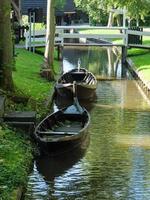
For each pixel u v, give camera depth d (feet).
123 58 166.91
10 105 78.18
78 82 113.50
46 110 86.17
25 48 165.17
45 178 61.05
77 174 62.69
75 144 70.23
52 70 123.03
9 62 86.17
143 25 233.55
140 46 169.17
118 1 138.10
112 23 245.65
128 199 55.01
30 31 164.45
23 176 55.11
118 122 86.84
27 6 214.28
